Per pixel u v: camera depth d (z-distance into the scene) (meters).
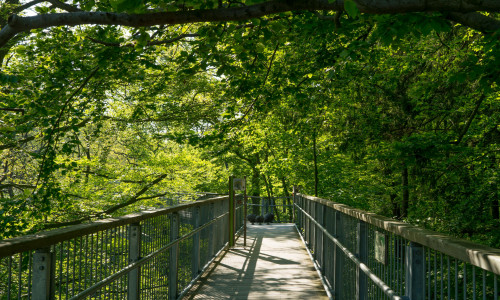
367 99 11.11
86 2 5.97
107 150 16.03
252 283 7.35
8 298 2.28
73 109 7.54
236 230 12.98
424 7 2.75
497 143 9.71
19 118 7.62
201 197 17.92
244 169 31.70
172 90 12.01
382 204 16.30
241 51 5.79
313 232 9.50
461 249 1.82
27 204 7.46
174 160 14.49
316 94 8.34
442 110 10.24
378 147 11.26
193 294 6.57
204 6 4.11
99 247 3.52
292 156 19.00
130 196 13.53
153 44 5.80
